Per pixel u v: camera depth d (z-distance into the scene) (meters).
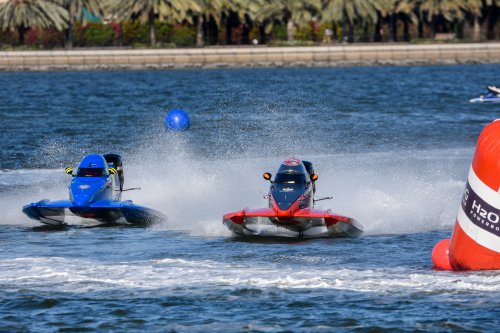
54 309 54.00
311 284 58.50
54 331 50.56
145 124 173.75
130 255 68.81
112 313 53.25
